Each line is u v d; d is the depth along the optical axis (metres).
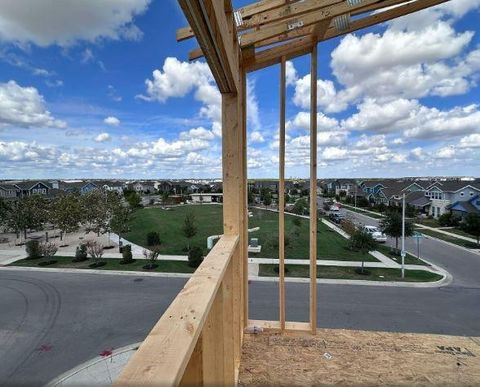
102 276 12.25
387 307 9.00
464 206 25.67
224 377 1.41
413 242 18.52
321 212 33.00
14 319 8.39
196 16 1.35
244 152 2.97
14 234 23.28
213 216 30.23
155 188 68.94
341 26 2.62
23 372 5.98
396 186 41.22
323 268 12.89
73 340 7.21
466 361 2.58
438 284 11.15
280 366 2.51
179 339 0.66
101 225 20.92
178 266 13.45
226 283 1.60
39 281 11.72
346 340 2.91
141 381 0.50
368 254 15.29
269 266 13.09
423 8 2.63
